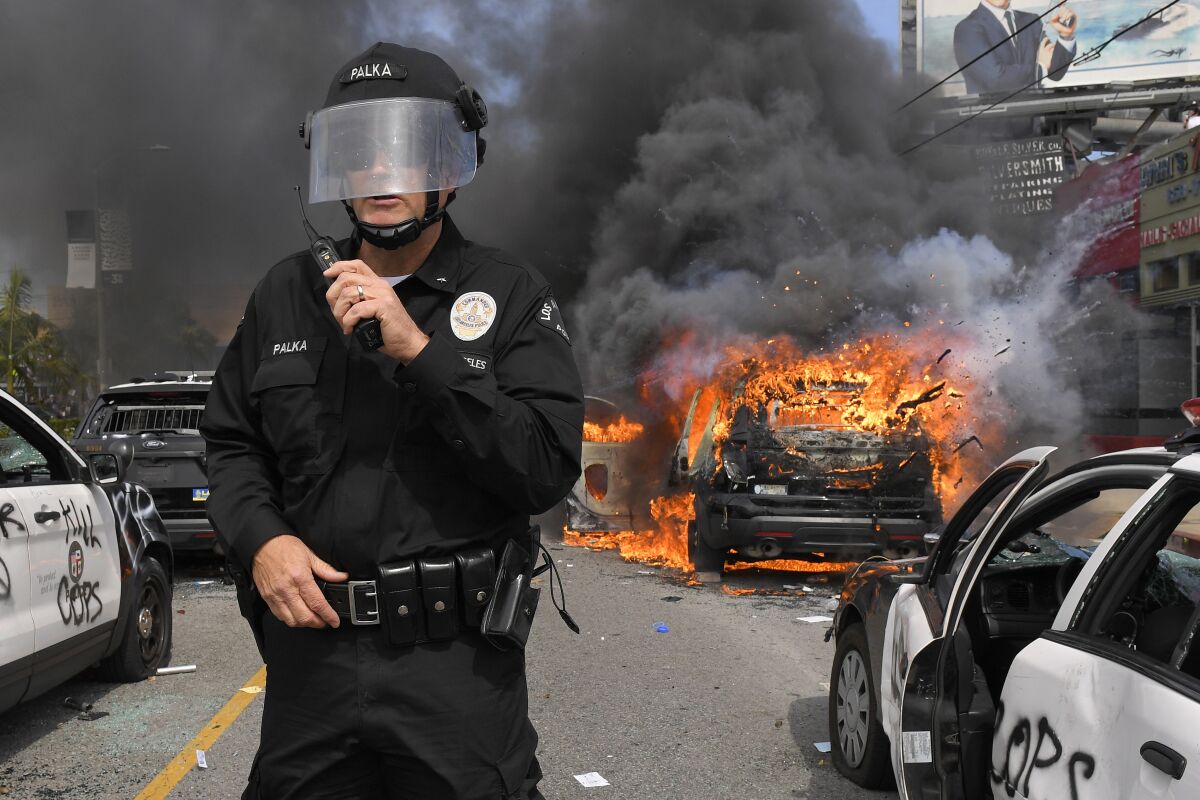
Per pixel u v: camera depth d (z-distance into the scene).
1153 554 2.40
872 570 4.33
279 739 1.91
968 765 2.88
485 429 1.75
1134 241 20.33
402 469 1.87
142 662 5.65
